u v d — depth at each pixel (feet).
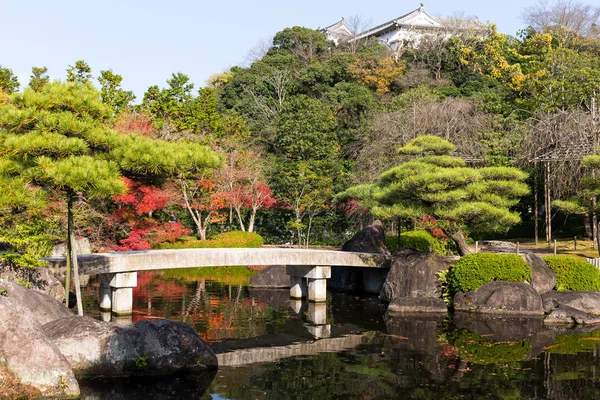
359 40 173.58
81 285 64.18
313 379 31.78
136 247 70.74
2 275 40.70
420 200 54.75
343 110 114.62
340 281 68.03
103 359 31.17
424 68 133.18
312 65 136.46
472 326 46.14
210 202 86.69
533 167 76.79
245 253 53.98
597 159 54.34
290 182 92.17
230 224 97.60
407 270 56.39
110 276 48.73
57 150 34.04
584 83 86.43
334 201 68.90
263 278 67.15
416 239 69.36
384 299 58.34
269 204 92.22
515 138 78.07
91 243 71.10
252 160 92.53
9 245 44.70
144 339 32.12
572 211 58.13
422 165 53.52
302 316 50.26
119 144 37.35
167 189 77.15
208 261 52.29
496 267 53.06
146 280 71.05
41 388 27.50
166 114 97.25
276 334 43.04
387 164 78.74
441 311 52.13
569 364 34.71
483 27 140.67
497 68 126.52
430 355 36.94
